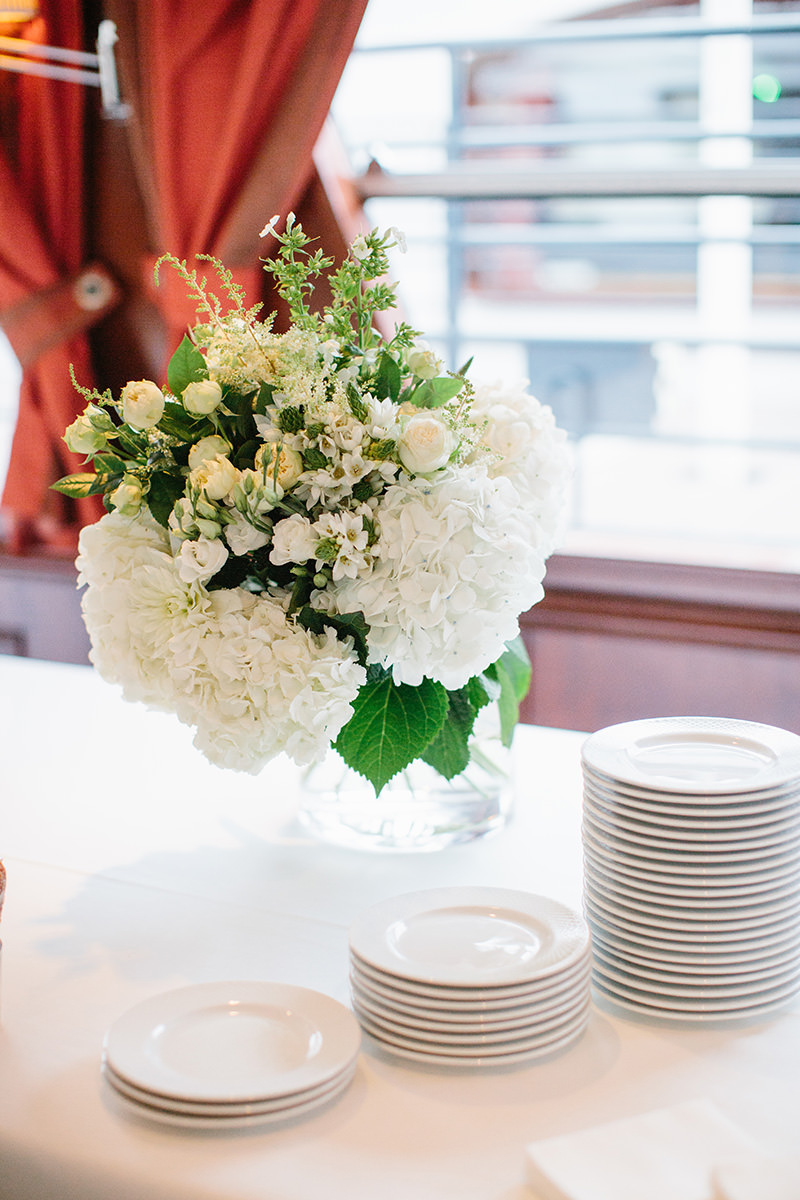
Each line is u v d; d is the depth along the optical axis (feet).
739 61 10.52
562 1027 2.99
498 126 10.81
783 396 13.89
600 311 13.89
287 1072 2.75
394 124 9.64
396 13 9.63
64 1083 2.93
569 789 4.83
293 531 3.37
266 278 9.09
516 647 4.26
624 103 10.95
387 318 9.04
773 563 8.80
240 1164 2.59
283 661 3.34
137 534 3.61
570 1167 2.44
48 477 10.34
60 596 10.61
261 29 8.34
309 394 3.40
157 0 8.59
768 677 8.73
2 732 5.73
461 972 2.95
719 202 10.64
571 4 9.73
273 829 4.53
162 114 8.74
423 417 3.50
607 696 9.25
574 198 9.22
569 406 11.68
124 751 5.45
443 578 3.34
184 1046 2.88
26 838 4.47
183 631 3.41
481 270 12.20
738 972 3.14
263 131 8.63
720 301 13.28
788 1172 2.35
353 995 3.15
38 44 9.36
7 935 3.72
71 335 10.01
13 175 9.71
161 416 3.57
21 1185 2.72
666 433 11.26
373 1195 2.49
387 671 3.72
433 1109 2.79
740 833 3.12
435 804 4.21
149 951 3.60
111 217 9.99
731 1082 2.89
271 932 3.70
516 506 3.71
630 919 3.20
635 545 9.50
